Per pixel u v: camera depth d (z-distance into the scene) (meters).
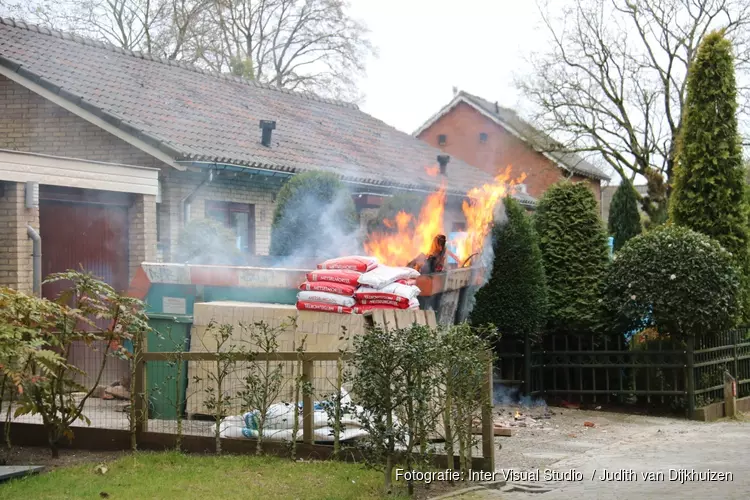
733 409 13.39
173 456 8.47
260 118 22.11
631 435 11.15
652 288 13.19
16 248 11.80
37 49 18.33
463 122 45.22
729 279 13.16
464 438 8.10
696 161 15.27
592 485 7.96
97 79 18.47
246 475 7.82
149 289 11.42
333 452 8.36
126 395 10.97
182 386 10.48
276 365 10.05
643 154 37.06
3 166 11.62
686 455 9.61
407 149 27.83
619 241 31.12
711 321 13.05
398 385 7.32
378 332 7.35
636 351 13.47
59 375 8.65
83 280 8.80
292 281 11.02
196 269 11.20
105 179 13.18
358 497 7.21
